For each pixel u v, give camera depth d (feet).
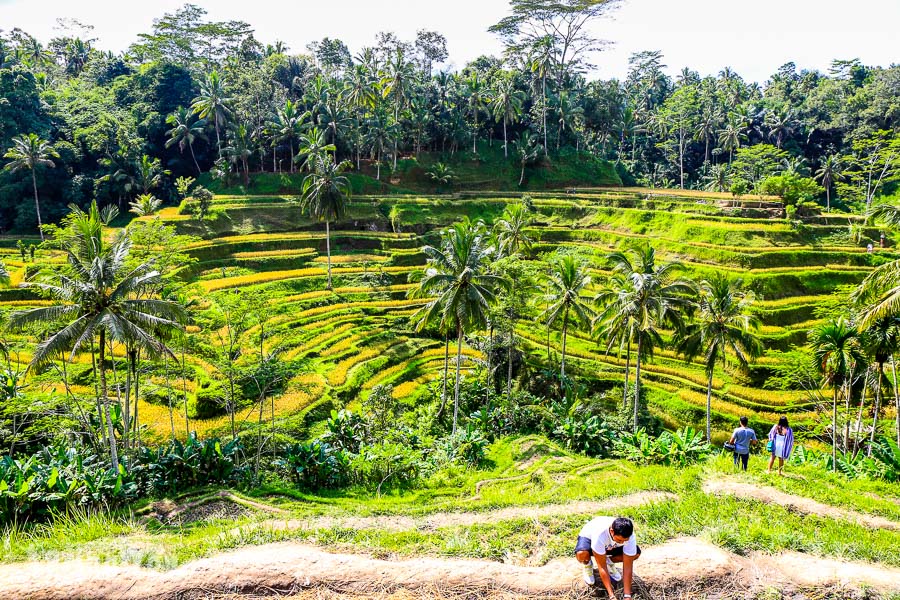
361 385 146.00
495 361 159.22
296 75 360.69
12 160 237.86
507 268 144.05
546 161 318.86
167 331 84.43
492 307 124.36
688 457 92.94
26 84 249.75
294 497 76.23
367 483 84.64
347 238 237.25
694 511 43.27
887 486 59.93
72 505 61.72
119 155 255.50
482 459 105.81
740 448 61.16
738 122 345.10
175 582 30.09
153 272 79.87
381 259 226.79
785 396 147.95
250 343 124.47
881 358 95.35
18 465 69.10
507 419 127.13
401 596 29.71
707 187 353.92
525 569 31.86
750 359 154.30
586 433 118.32
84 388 116.98
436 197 278.26
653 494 53.31
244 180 282.15
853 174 303.68
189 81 313.73
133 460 85.30
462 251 117.80
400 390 147.02
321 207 201.26
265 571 30.81
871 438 100.78
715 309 128.88
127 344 82.99
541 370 158.51
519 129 347.56
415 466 90.07
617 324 132.46
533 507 52.95
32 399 91.91
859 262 193.36
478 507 54.39
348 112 294.05
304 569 31.12
